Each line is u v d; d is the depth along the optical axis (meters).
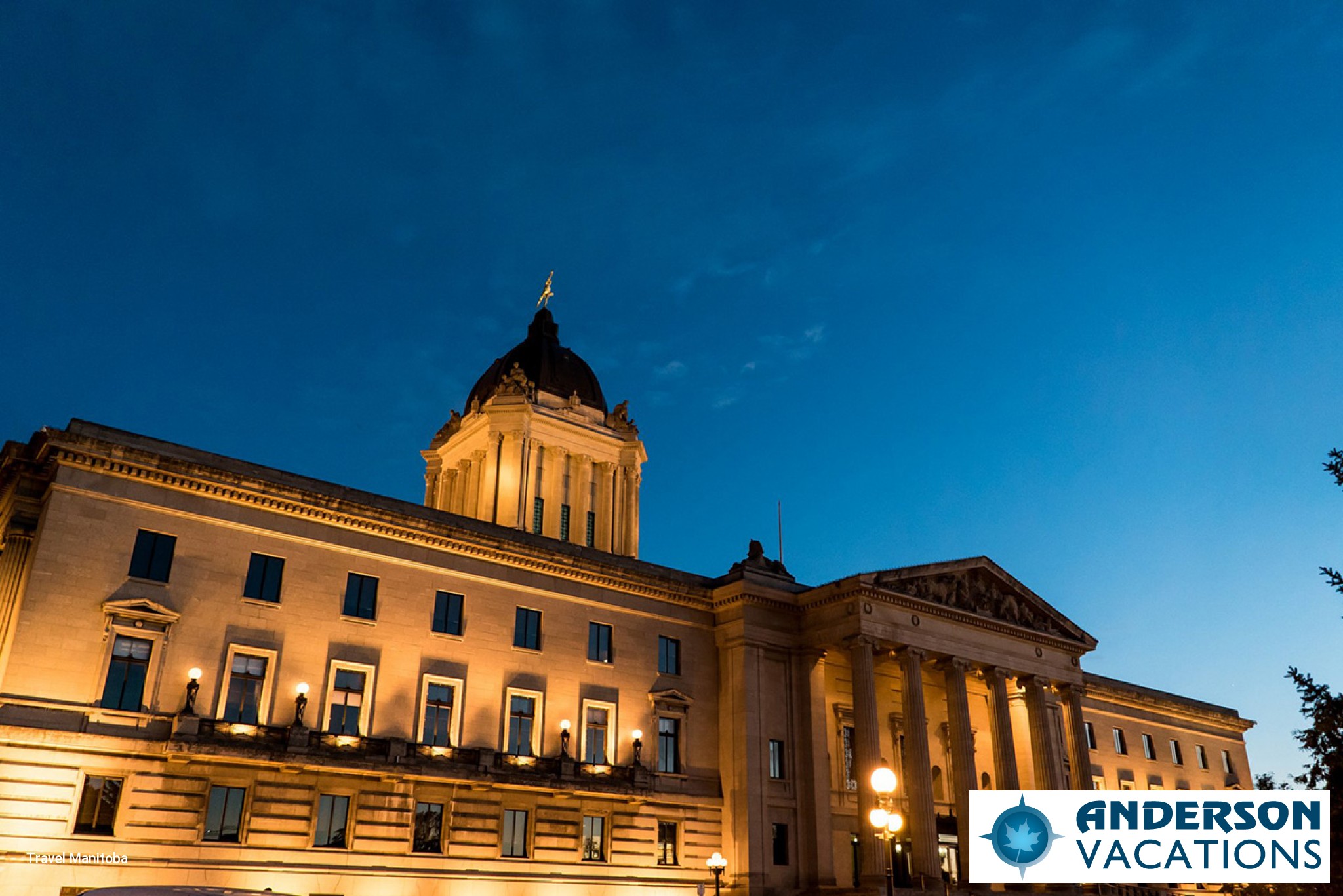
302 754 48.19
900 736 71.94
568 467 81.69
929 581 69.44
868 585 65.00
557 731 58.69
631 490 83.94
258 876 46.47
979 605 72.31
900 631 66.75
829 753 67.38
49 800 42.91
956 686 68.88
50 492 46.69
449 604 57.41
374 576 55.12
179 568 48.88
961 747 67.69
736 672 65.38
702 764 63.75
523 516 76.44
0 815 41.75
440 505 83.94
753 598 66.62
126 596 47.03
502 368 87.06
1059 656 76.56
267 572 51.78
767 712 65.00
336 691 51.94
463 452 82.94
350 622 53.28
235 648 49.31
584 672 60.94
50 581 45.34
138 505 48.66
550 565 61.31
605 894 56.75
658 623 65.25
